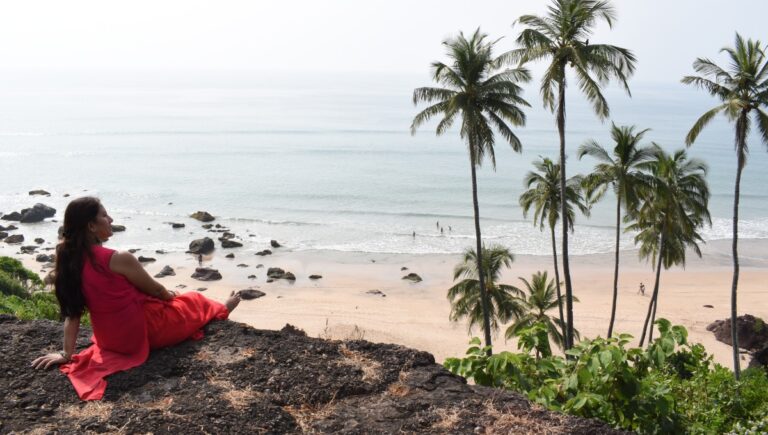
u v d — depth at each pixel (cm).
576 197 3706
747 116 2995
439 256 6300
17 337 476
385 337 3972
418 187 9944
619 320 4503
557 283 3528
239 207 8369
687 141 3142
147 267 5581
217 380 420
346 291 5109
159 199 8706
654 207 3769
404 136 17238
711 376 929
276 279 5381
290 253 6269
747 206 9212
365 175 10969
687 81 3070
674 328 650
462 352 3784
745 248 6881
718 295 5194
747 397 923
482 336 4097
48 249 5953
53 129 16850
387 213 8200
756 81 2922
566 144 16038
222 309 518
